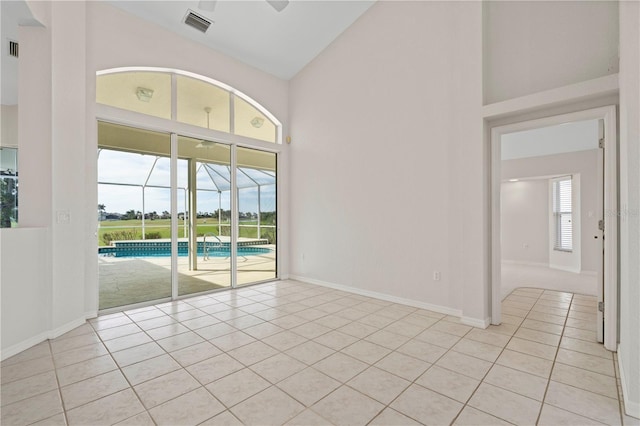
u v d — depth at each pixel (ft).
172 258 13.51
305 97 17.10
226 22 13.11
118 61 11.68
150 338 9.25
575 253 20.65
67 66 10.01
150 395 6.30
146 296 13.51
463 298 10.50
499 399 6.15
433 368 7.41
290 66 16.87
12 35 10.83
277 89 17.60
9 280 8.13
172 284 13.51
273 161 17.87
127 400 6.13
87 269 10.87
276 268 17.95
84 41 10.59
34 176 9.35
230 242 15.71
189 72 13.78
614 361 7.73
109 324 10.45
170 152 13.57
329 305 12.66
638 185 5.65
